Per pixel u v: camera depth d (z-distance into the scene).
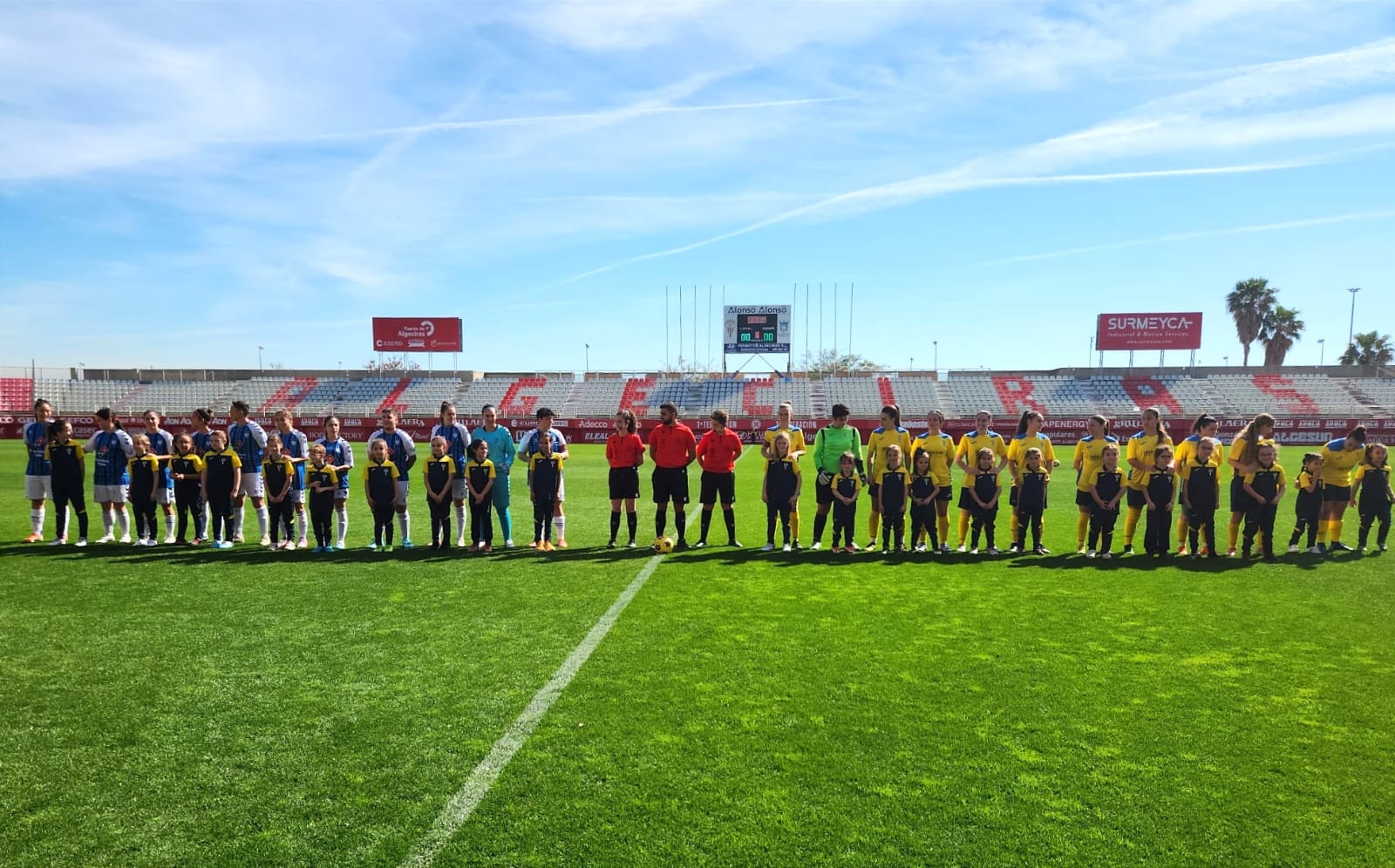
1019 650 5.85
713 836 3.39
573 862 3.21
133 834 3.44
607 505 15.04
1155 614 6.86
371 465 9.65
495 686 5.12
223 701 4.89
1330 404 40.53
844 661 5.61
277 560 9.20
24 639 6.16
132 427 40.25
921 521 9.80
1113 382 43.56
